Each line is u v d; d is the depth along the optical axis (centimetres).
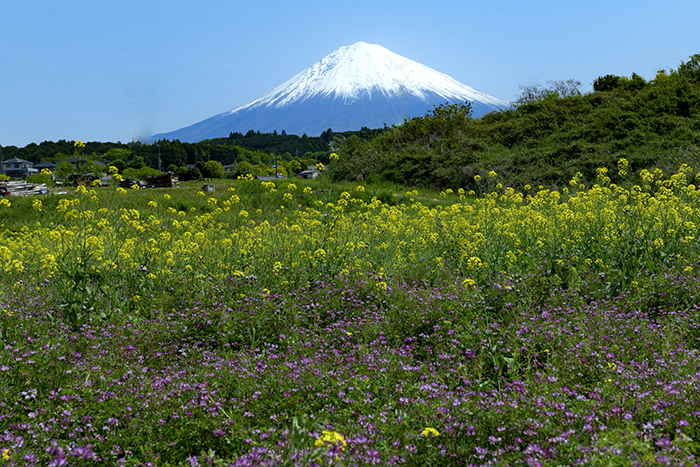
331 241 791
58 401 329
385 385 360
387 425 290
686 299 539
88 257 617
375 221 1088
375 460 240
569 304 543
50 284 623
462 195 1662
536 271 637
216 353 455
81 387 345
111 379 363
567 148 3203
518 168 3169
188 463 274
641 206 892
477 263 649
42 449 275
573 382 364
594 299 580
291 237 870
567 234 802
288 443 248
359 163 4094
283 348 473
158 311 553
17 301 575
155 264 700
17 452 254
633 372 356
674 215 806
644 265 656
